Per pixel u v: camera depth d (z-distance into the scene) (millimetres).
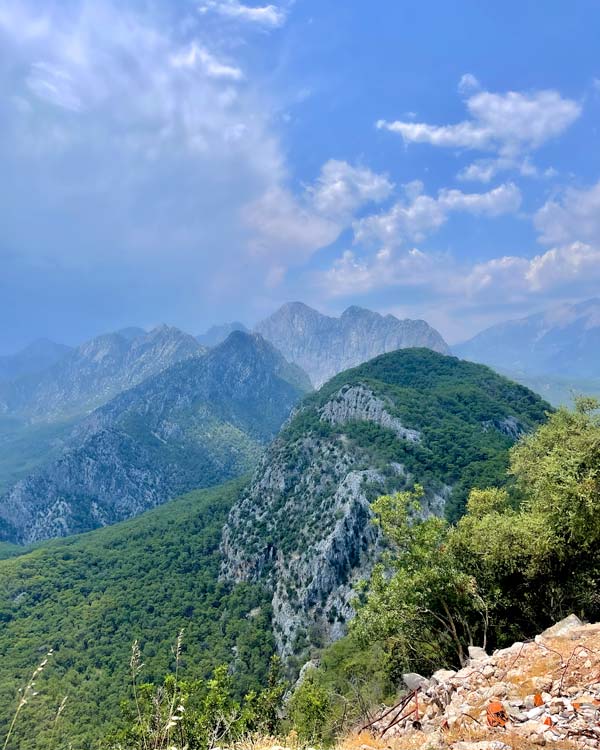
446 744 8180
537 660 10953
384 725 12242
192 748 11961
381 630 24344
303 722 22297
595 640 11055
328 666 45844
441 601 23344
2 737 62312
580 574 24281
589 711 7953
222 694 20531
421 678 15547
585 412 40625
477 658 14000
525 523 25703
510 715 8578
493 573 25281
